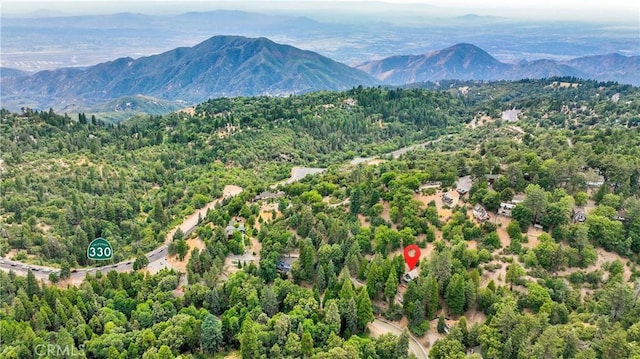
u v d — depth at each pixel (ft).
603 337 398.01
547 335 389.60
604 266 528.22
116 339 454.81
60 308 495.00
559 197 616.80
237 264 621.31
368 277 535.60
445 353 426.10
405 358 435.94
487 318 469.16
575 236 553.64
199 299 531.09
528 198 590.55
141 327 495.00
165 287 557.74
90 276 586.86
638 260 540.93
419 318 495.82
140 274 589.73
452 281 505.25
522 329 413.80
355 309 485.97
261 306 503.20
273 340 454.81
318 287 554.46
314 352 441.68
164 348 427.33
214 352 471.62
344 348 424.87
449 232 597.93
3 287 563.48
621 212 600.39
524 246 565.12
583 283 519.19
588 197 638.94
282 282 536.01
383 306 535.19
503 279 533.14
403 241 600.80
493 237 574.97
